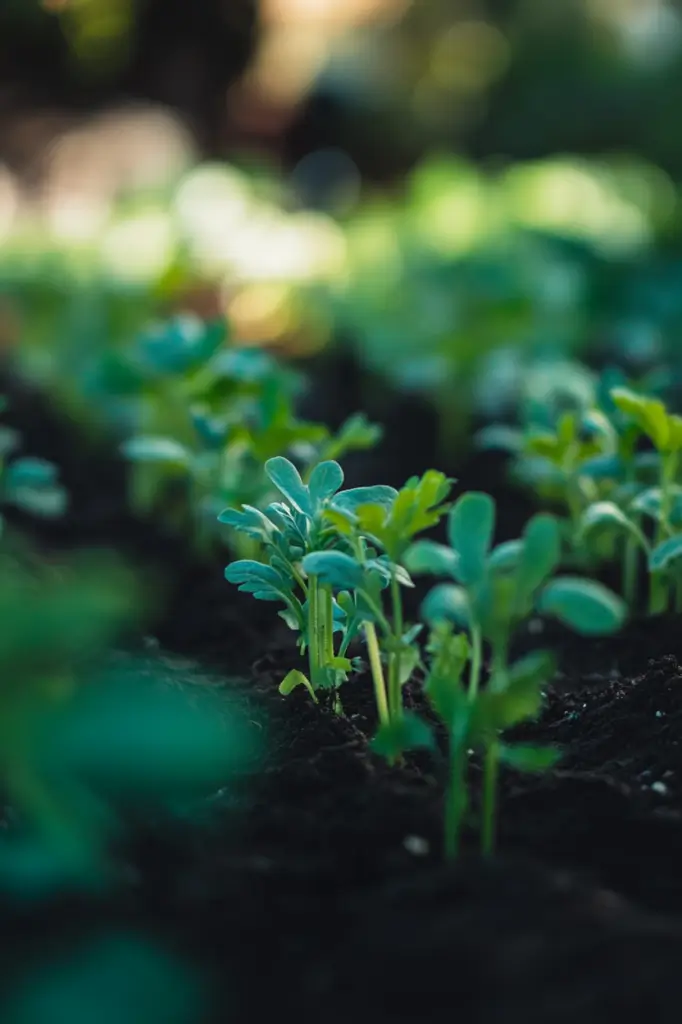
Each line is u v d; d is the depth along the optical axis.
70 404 1.35
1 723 0.47
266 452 0.87
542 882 0.58
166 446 0.90
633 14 3.71
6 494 1.11
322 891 0.58
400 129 3.57
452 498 1.18
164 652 0.81
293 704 0.69
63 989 0.52
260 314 1.74
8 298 1.60
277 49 3.58
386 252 1.81
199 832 0.60
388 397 1.52
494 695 0.58
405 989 0.54
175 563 0.97
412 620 0.87
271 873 0.58
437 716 0.70
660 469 0.85
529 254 1.78
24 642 0.47
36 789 0.50
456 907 0.57
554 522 0.58
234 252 1.67
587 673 0.79
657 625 0.82
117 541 1.04
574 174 2.31
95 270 1.61
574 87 3.55
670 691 0.70
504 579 0.58
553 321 1.60
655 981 0.54
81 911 0.56
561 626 0.85
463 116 3.63
